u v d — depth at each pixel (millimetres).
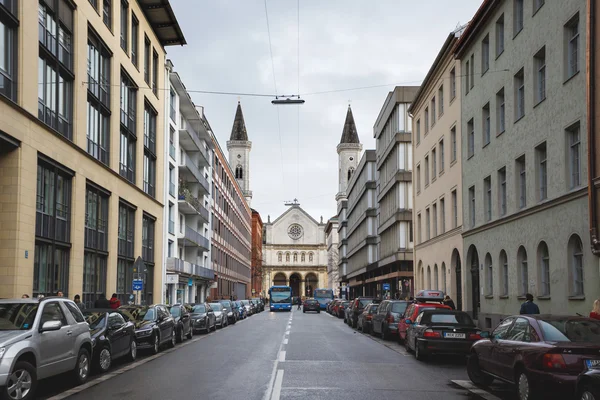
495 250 26438
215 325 31891
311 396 10742
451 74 33938
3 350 9781
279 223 132750
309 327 35094
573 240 19281
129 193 32844
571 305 19109
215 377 13219
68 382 12562
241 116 123688
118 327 15617
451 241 33750
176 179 45594
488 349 11445
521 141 23359
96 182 27453
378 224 61562
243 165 122188
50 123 22766
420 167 42344
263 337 26250
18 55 19828
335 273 120562
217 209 67875
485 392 11430
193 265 50125
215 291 66062
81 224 25484
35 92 20906
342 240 99062
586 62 17672
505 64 25141
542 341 9648
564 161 19609
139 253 34625
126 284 32875
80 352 12453
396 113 49062
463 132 31375
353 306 34438
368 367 15172
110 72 29812
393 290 54844
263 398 10523
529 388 9453
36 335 10656
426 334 16234
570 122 19188
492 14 26766
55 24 23250
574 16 19016
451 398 10719
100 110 28422
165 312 21016
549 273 20812
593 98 17453
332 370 14484
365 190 68375
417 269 43000
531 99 22359
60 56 23734
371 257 64750
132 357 16594
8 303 11352
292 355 18062
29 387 10047
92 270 27578
